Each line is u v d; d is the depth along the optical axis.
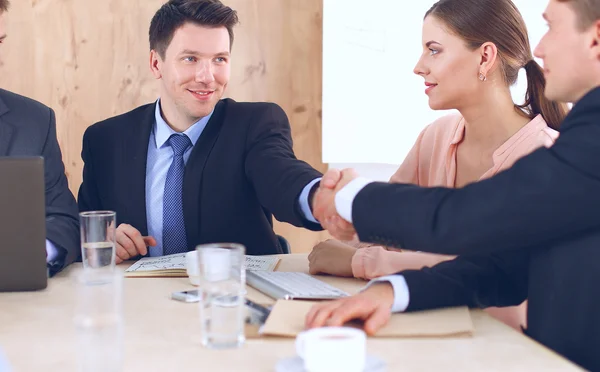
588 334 1.13
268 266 1.73
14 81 3.45
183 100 2.16
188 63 2.13
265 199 2.01
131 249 1.86
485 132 1.95
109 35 3.48
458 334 1.15
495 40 1.89
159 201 2.18
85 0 3.46
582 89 1.26
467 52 1.90
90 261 1.56
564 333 1.16
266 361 1.03
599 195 1.10
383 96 3.37
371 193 1.31
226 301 1.10
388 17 3.33
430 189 1.25
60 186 2.03
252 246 2.19
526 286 1.39
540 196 1.12
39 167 1.45
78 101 3.49
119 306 0.99
